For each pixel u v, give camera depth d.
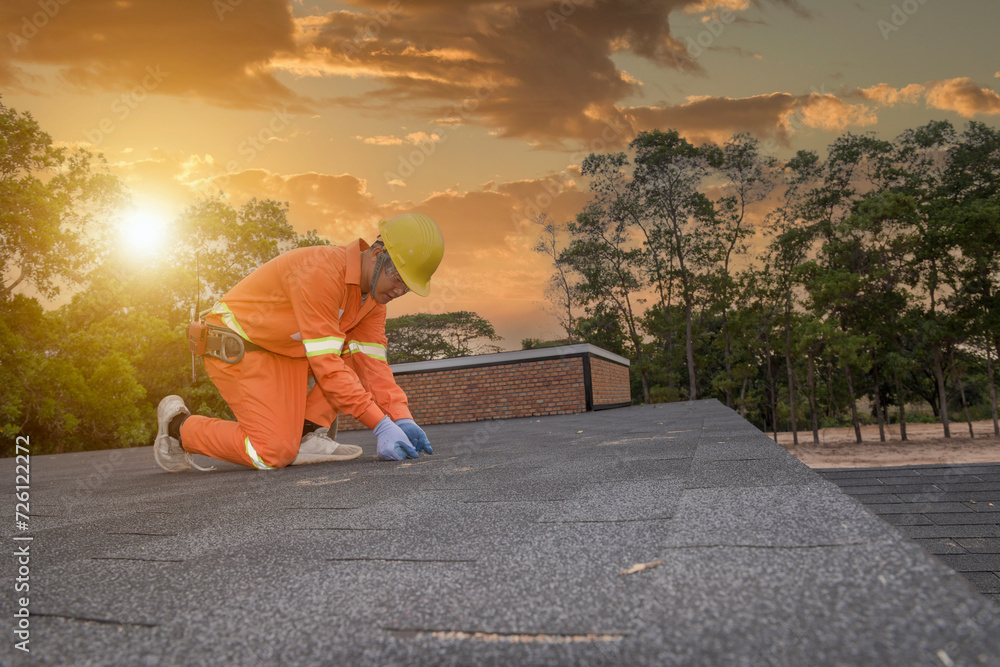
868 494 7.97
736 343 33.28
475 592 0.82
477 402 14.12
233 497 1.91
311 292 2.76
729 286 32.88
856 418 31.91
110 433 16.91
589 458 2.37
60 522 1.61
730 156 32.56
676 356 36.09
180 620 0.79
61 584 0.98
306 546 1.15
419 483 1.96
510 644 0.65
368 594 0.84
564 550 0.98
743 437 2.73
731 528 1.00
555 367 13.78
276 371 2.83
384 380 3.29
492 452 3.04
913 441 30.72
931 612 0.63
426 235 2.88
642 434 3.58
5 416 14.09
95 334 16.92
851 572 0.75
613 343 37.56
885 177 32.72
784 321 32.09
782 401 37.25
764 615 0.66
